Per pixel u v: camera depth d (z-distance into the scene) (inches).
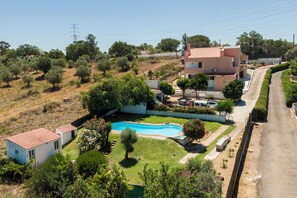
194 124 1379.2
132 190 938.1
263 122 1772.9
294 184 1031.6
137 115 1966.0
